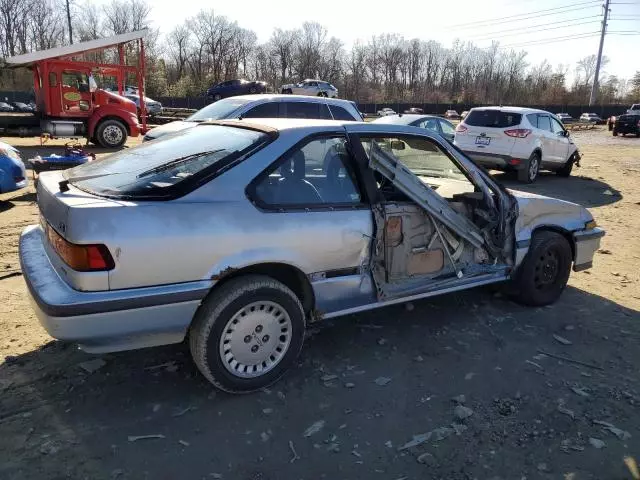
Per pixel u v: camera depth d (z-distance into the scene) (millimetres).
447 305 4711
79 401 3094
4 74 58094
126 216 2752
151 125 27062
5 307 4277
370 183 3623
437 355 3803
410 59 91562
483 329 4250
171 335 2973
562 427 3031
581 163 17781
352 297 3590
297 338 3354
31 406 3029
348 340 3982
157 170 3213
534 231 4676
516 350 3928
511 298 4855
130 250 2742
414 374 3539
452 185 4926
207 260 2945
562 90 83375
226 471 2602
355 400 3223
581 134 38750
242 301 3064
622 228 8289
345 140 3613
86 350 2844
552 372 3637
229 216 3014
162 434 2846
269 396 3232
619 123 35188
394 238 3789
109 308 2732
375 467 2668
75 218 2682
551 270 4754
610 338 4195
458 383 3451
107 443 2758
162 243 2812
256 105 9438
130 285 2783
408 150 4406
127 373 3412
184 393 3225
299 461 2689
